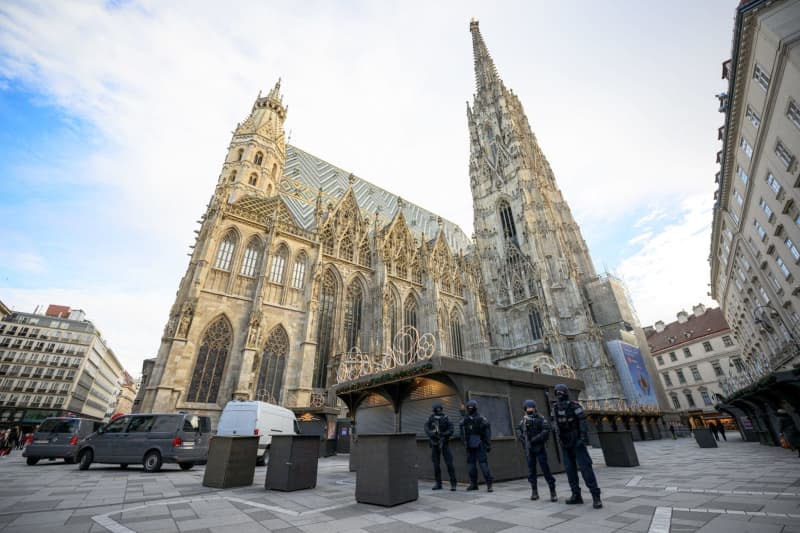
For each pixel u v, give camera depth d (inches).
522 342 2524.6
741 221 1642.5
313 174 2581.2
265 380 1441.9
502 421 575.2
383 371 641.6
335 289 1932.8
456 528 267.7
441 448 466.0
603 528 250.2
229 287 1489.9
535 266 2532.0
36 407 3924.7
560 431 354.6
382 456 378.3
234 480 502.0
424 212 3398.1
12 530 272.4
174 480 571.2
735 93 1228.5
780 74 992.9
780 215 1252.5
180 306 1359.5
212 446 526.6
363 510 343.0
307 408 1311.5
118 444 715.4
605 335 2417.6
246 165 1996.8
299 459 478.3
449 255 2699.3
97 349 4827.8
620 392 2076.8
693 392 3149.6
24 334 4082.2
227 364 1375.5
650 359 2549.2
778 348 1668.3
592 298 2561.5
